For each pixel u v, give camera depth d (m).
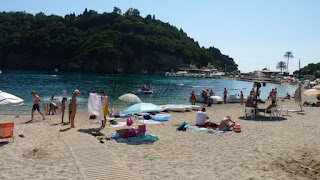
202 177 7.57
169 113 21.14
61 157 8.80
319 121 16.41
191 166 8.45
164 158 9.18
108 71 145.50
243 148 10.45
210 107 26.22
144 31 173.12
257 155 9.59
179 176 7.60
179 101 31.59
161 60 157.38
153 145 10.74
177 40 181.25
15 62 155.00
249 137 12.19
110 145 10.52
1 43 156.50
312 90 22.36
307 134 12.83
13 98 11.59
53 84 54.47
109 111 18.50
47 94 34.62
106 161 8.56
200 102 30.84
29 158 8.52
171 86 62.41
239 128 13.30
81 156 8.94
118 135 11.70
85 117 18.09
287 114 18.59
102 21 184.75
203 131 13.51
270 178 7.56
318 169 8.27
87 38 161.75
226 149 10.32
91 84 59.19
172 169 8.14
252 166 8.51
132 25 172.38
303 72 169.12
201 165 8.55
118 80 80.94
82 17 197.25
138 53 155.00
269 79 17.55
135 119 17.31
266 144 11.00
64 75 99.56
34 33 160.00
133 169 8.04
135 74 149.62
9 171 7.36
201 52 183.88
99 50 143.88
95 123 15.64
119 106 25.23
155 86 61.19
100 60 144.12
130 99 17.81
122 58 150.25
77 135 11.95
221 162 8.86
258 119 17.11
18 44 155.50
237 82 96.88
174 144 10.97
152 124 15.57
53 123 15.21
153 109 13.20
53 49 155.75
